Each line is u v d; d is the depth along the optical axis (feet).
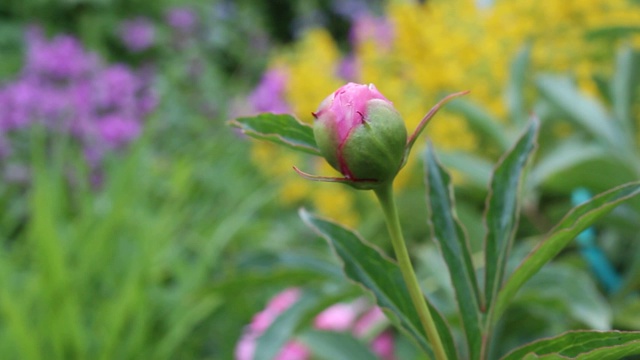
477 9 4.34
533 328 3.00
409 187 4.13
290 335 2.63
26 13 11.45
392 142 1.53
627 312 2.63
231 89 10.41
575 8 4.09
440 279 2.95
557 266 2.53
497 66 4.06
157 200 6.71
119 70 8.57
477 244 3.35
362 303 3.65
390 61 4.71
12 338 4.47
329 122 1.53
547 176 3.07
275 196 6.91
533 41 4.04
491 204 1.77
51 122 7.50
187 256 6.35
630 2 4.18
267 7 14.01
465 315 1.72
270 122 1.62
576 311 2.41
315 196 5.27
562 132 3.96
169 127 8.86
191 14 11.63
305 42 5.25
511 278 1.66
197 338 5.32
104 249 5.30
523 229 3.49
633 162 3.14
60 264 4.63
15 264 5.76
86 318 5.13
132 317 5.05
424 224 3.76
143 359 4.75
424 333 1.71
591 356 1.51
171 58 11.09
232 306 4.98
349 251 1.75
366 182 1.55
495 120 3.58
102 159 7.35
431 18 4.42
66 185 7.09
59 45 8.48
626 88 3.27
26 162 7.40
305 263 2.59
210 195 7.27
